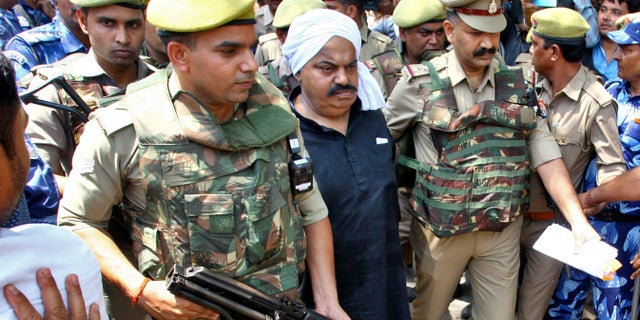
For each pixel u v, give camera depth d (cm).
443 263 277
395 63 356
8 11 484
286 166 184
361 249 227
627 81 291
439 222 262
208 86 167
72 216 175
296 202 193
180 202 167
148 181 168
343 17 227
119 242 211
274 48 437
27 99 211
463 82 265
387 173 236
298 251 188
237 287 166
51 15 528
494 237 271
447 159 262
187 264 170
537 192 298
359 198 228
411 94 271
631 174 261
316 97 228
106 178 172
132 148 170
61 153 240
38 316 99
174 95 171
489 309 282
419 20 377
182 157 167
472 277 288
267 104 185
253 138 174
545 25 289
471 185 259
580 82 291
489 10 253
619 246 288
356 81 230
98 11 246
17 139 97
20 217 127
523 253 328
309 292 216
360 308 228
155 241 171
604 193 271
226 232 169
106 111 174
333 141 231
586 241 246
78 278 106
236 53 166
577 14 293
